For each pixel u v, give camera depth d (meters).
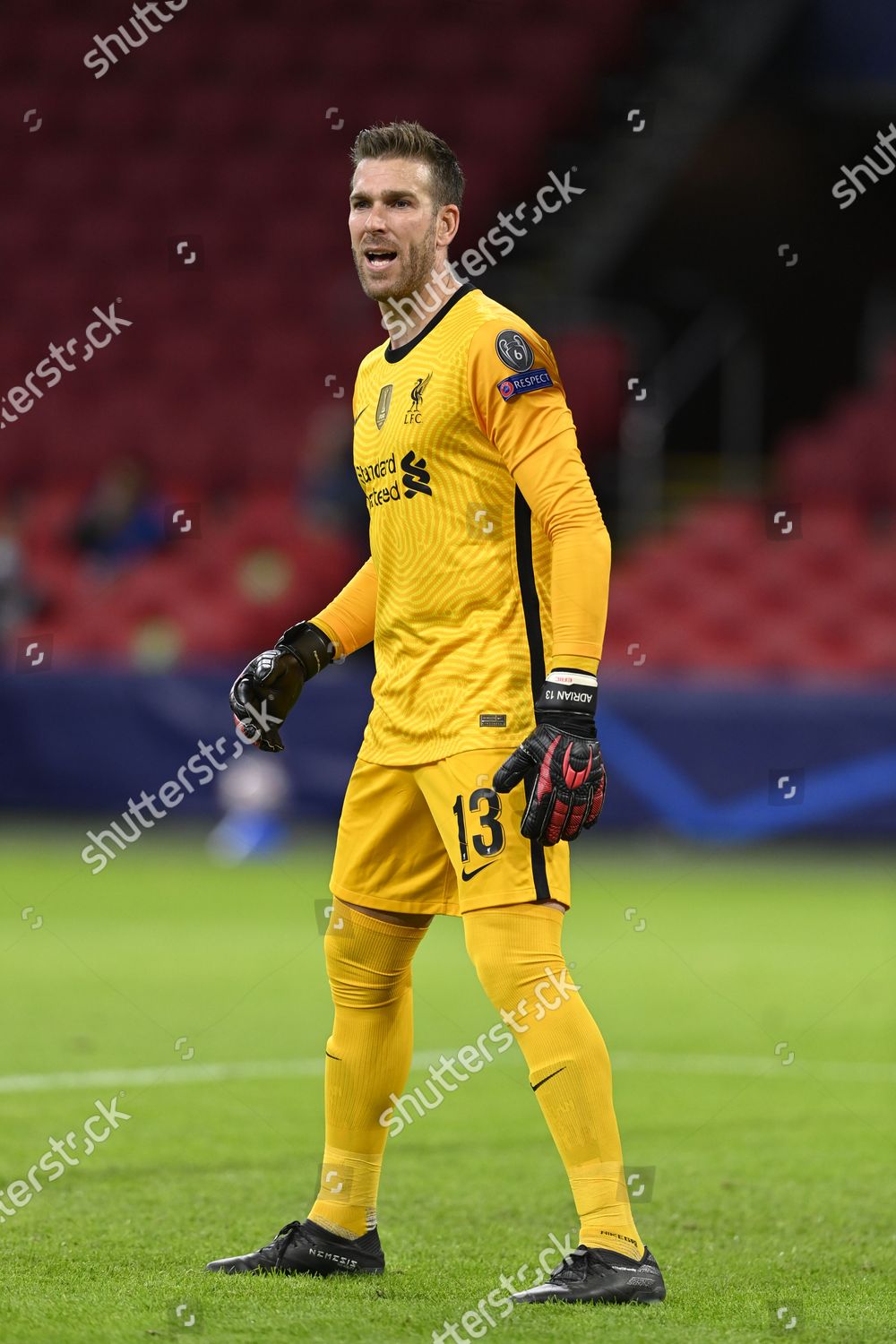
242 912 37.09
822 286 69.00
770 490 62.56
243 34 75.12
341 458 58.75
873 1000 27.91
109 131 73.88
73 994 27.73
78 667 52.62
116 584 57.72
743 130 67.62
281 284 68.75
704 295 68.94
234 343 66.88
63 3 76.75
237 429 63.69
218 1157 17.64
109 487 59.56
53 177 73.12
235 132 73.06
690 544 56.16
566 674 12.02
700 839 46.12
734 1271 13.47
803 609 54.66
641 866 43.91
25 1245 13.94
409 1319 11.59
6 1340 10.89
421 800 12.91
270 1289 12.53
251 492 62.81
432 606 12.66
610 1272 12.16
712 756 46.06
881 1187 16.69
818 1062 23.20
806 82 64.56
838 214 68.31
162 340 67.94
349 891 13.20
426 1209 15.73
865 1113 20.19
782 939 34.03
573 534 12.07
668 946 33.06
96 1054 23.12
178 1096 20.64
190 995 27.80
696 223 69.19
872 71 63.97
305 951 32.47
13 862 43.91
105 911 37.09
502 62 72.00
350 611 14.44
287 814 48.97
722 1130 19.31
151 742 50.00
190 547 58.44
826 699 45.25
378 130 12.84
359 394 13.39
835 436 60.62
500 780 11.99
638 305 68.88
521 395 12.23
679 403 68.06
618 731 46.88
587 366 60.53
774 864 44.75
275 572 57.34
